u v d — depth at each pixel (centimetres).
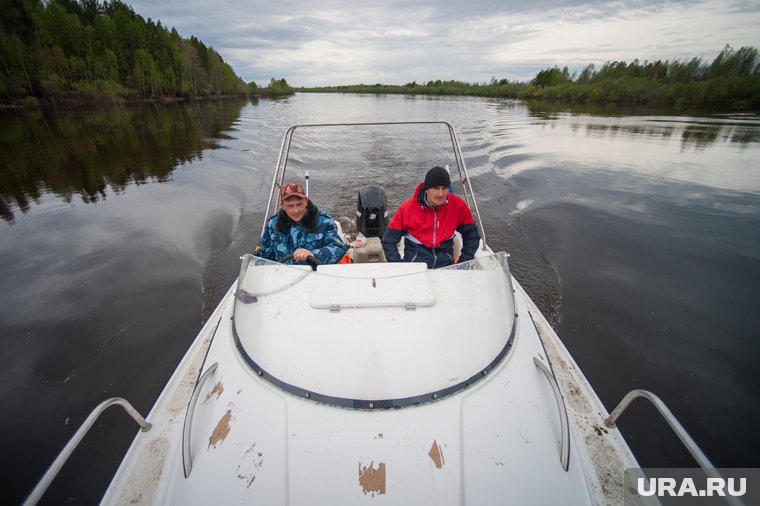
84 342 361
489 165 1020
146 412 291
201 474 137
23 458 258
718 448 263
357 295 178
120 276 468
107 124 2105
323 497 126
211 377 174
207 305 413
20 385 315
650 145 1325
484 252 303
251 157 1140
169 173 962
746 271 475
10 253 534
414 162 1049
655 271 473
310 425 141
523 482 134
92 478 246
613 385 312
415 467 131
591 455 172
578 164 1025
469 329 171
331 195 768
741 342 357
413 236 275
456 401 148
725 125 1912
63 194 804
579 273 466
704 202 725
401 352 158
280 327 171
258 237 574
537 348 187
